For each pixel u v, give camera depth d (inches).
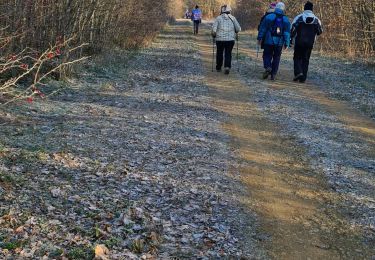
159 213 204.1
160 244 179.8
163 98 419.5
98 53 586.6
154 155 272.8
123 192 220.8
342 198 231.9
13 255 163.0
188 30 1483.8
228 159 276.5
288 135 328.5
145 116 354.6
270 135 328.2
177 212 206.5
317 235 197.2
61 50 451.5
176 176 245.0
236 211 212.8
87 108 366.6
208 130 330.0
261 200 226.4
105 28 610.9
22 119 318.0
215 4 2893.7
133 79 508.7
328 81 544.7
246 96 446.0
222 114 375.9
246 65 653.9
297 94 464.4
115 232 184.5
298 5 1161.4
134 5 755.4
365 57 717.3
